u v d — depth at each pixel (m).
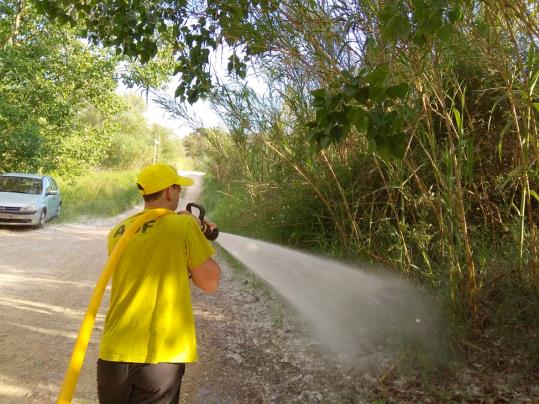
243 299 6.93
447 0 2.49
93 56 18.48
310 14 4.16
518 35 4.18
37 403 3.88
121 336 2.53
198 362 4.79
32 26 16.41
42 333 5.38
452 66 4.32
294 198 6.12
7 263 9.20
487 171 5.09
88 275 8.47
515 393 3.57
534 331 3.83
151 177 2.87
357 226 5.28
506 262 4.32
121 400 2.54
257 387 4.25
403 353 4.13
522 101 3.94
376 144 2.63
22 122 16.09
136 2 5.61
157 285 2.59
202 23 5.36
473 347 4.04
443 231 4.25
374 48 3.57
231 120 6.38
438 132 5.21
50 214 16.38
